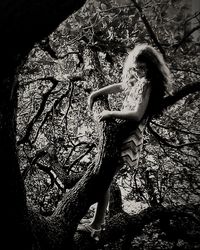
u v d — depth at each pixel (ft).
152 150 17.33
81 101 18.34
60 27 13.34
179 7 11.28
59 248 8.11
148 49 9.15
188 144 15.02
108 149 9.04
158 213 10.29
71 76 15.83
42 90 17.89
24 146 17.87
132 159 9.27
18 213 6.78
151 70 9.05
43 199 16.43
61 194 16.31
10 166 6.29
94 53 14.25
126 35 12.34
